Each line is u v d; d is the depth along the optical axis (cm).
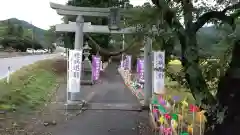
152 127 1120
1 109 1255
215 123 475
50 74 2633
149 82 1494
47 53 7712
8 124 1100
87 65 2475
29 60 4188
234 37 467
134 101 1678
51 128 1086
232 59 460
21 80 1839
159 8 507
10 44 6938
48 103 1523
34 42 8025
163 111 958
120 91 2108
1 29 7044
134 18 567
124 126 1143
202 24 514
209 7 510
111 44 3231
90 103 1591
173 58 625
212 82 551
